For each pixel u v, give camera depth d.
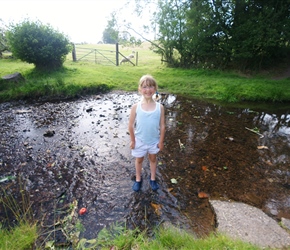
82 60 12.68
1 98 6.10
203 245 1.68
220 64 10.42
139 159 2.57
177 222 2.26
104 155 3.49
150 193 2.68
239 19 9.59
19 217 2.28
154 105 2.31
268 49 9.53
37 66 8.20
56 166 3.18
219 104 6.51
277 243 1.97
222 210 2.39
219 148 3.84
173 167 3.23
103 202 2.52
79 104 6.04
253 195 2.69
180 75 9.48
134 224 2.22
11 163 3.23
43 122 4.75
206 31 9.82
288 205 2.54
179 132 4.47
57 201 2.53
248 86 7.44
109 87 7.48
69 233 2.09
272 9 8.77
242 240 1.97
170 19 10.45
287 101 6.74
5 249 1.73
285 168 3.30
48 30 7.70
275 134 4.53
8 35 7.41
